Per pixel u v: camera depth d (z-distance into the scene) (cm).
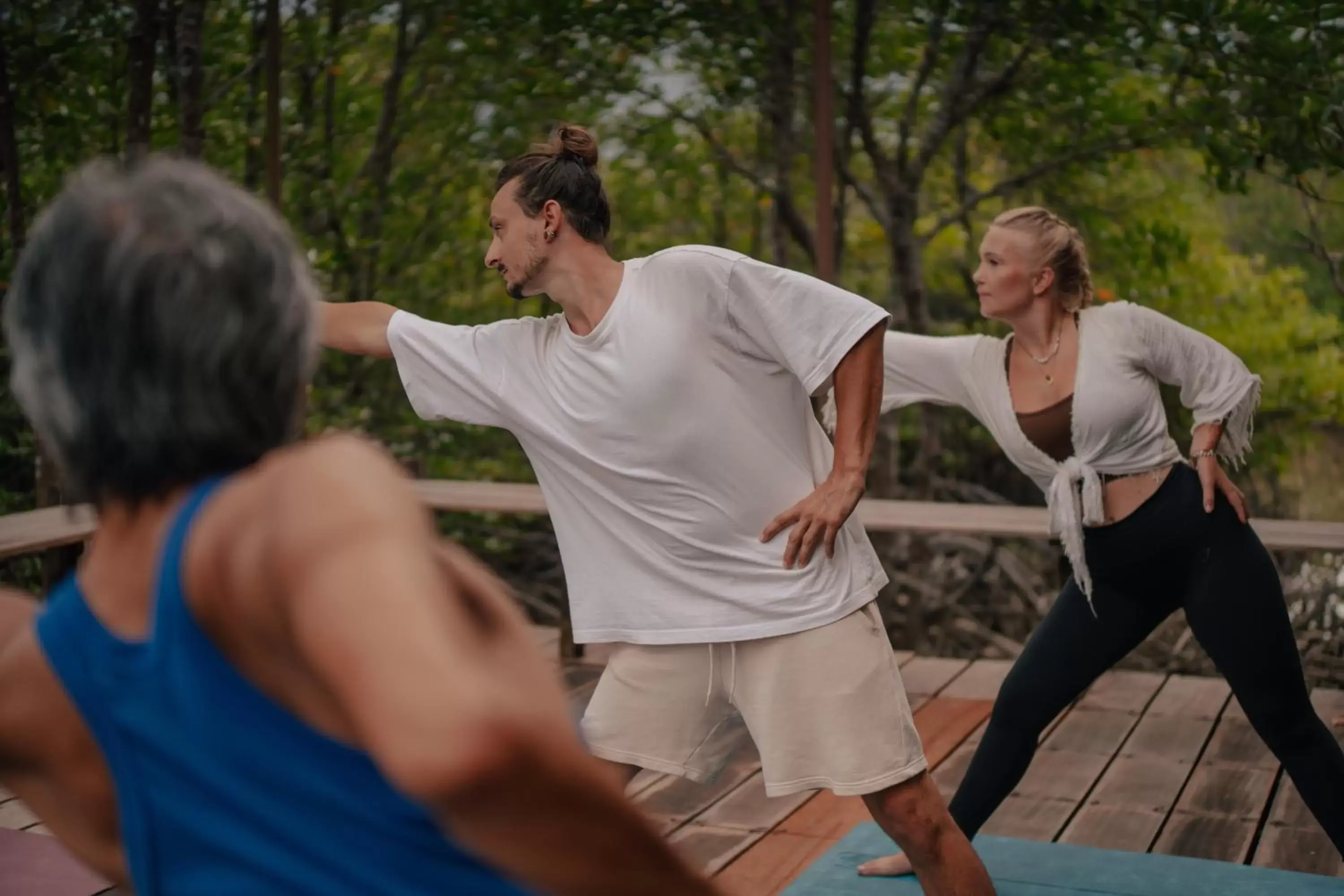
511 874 70
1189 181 853
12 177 745
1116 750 462
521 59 834
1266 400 828
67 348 82
